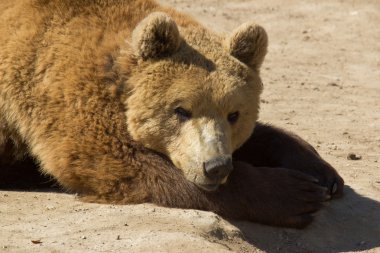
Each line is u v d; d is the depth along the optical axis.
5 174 13.80
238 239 11.57
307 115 20.33
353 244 12.60
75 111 12.55
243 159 13.93
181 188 12.18
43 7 13.34
